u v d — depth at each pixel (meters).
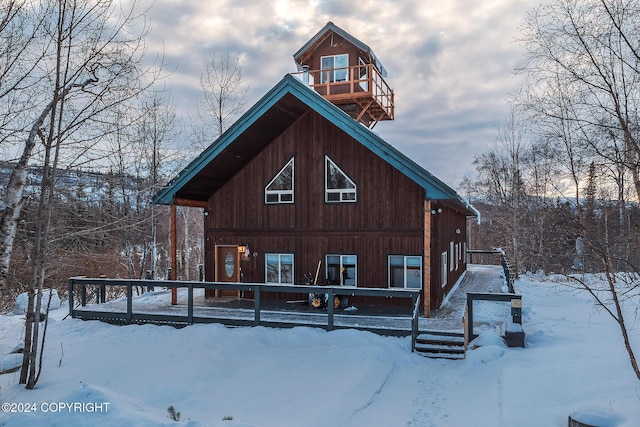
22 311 18.69
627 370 8.15
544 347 10.76
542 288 21.59
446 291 17.58
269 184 16.64
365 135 13.77
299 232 16.17
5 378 9.05
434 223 15.13
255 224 16.81
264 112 14.42
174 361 10.03
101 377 9.06
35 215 10.63
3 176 9.48
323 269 15.80
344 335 11.93
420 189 14.77
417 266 14.82
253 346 11.48
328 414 7.35
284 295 16.50
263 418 7.14
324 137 15.91
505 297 11.36
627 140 7.19
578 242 8.86
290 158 16.33
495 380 9.11
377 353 10.60
